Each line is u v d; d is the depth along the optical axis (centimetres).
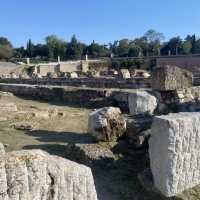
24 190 489
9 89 3045
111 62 6706
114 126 1163
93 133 1182
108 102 2212
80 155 1079
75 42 8988
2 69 6269
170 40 9231
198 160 862
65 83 3167
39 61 7806
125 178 952
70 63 6444
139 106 1525
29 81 3519
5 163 473
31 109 1958
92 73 4366
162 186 823
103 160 1030
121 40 9575
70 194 565
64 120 1733
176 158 812
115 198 848
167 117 838
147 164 990
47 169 527
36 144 1281
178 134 811
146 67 6097
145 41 9794
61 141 1326
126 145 1127
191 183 855
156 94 1764
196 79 2397
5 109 1817
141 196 853
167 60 5594
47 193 526
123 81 2755
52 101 2572
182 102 1662
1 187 465
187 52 8762
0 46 8456
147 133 1105
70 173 564
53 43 8950
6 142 1303
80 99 2423
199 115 873
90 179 608
